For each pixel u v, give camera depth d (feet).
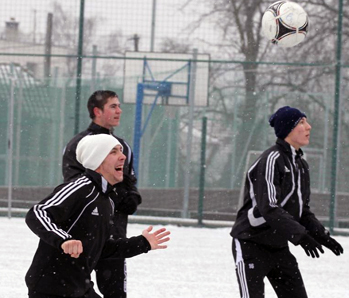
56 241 31.60
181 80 120.06
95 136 34.50
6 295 57.57
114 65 147.84
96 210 33.78
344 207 111.96
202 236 99.86
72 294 33.53
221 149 120.78
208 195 116.47
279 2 70.28
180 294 61.26
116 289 46.01
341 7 106.93
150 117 124.57
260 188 41.27
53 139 126.00
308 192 44.32
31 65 165.58
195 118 123.95
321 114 121.90
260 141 120.98
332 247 44.14
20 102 126.52
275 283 44.39
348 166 115.85
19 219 112.57
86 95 127.54
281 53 162.30
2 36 146.41
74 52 157.38
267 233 42.57
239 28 154.30
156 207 118.62
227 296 61.11
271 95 122.01
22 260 74.69
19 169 126.31
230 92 122.72
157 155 124.06
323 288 66.74
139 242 34.68
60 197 33.04
